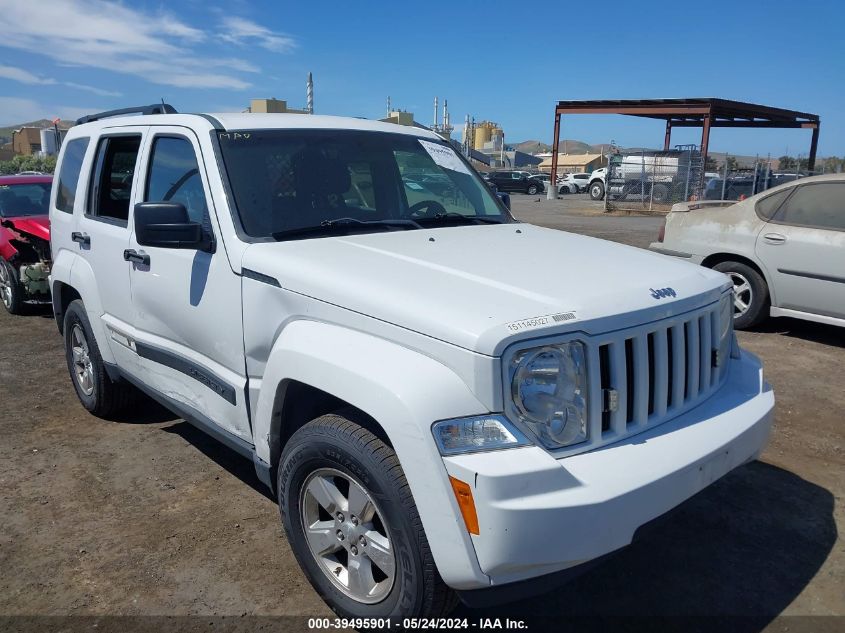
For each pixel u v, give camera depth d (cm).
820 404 536
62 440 470
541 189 4600
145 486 406
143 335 399
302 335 280
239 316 318
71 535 354
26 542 348
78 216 469
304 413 302
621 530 233
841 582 318
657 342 270
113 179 438
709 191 2525
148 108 438
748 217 738
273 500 390
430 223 388
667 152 2644
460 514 225
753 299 736
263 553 339
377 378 242
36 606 300
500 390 230
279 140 370
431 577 242
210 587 313
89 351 475
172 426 496
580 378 246
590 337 247
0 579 318
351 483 266
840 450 456
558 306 250
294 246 318
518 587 233
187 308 352
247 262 312
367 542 266
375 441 254
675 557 337
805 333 747
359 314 265
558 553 224
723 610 299
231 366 330
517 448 229
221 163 345
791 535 356
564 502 223
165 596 307
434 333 241
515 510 218
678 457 254
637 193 2705
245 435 329
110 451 453
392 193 400
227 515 374
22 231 822
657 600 306
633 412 264
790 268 696
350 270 286
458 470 223
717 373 311
